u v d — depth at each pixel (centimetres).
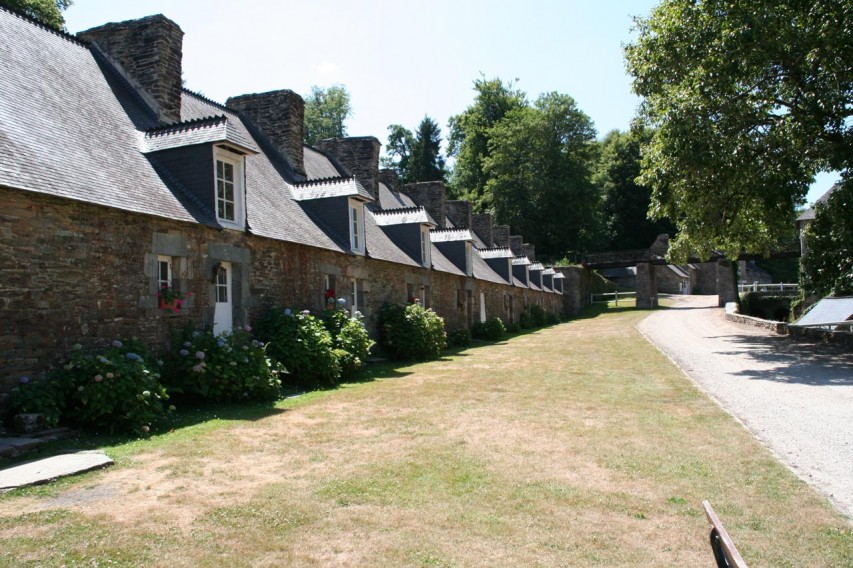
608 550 381
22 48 950
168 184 987
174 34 1212
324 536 396
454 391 1016
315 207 1527
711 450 605
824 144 1528
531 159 5122
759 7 1385
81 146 858
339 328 1248
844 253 1662
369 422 754
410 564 359
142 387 692
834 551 375
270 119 1698
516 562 364
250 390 898
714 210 1703
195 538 387
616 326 2912
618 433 685
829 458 578
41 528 393
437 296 2162
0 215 654
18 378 662
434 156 5725
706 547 384
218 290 1045
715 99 1465
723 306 4184
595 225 5269
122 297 812
